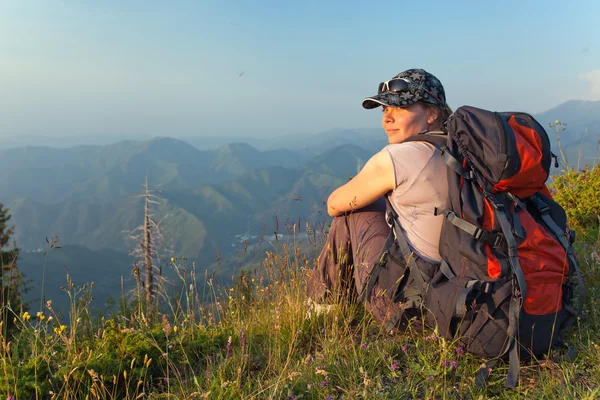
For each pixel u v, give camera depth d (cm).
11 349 272
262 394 239
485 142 231
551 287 234
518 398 229
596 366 247
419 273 258
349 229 320
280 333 311
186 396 239
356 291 332
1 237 1977
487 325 232
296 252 354
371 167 274
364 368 259
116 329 303
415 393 235
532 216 263
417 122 289
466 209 238
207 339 308
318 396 237
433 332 262
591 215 590
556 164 248
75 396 234
